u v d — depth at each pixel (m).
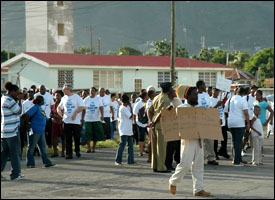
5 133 15.79
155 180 15.68
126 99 19.20
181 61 56.62
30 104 21.50
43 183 15.22
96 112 23.28
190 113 13.29
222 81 20.53
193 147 13.26
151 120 17.33
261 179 15.82
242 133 18.61
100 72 50.56
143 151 23.64
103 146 25.66
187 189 14.18
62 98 21.25
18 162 15.95
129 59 53.59
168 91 17.08
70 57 50.91
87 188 14.35
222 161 20.23
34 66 50.44
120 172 17.33
